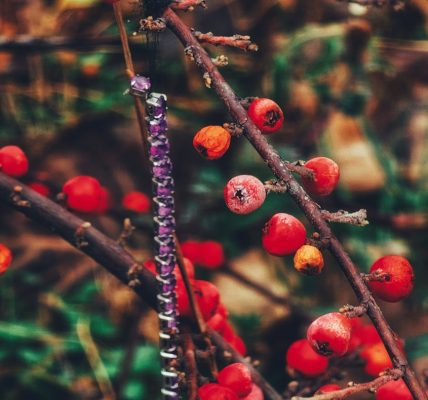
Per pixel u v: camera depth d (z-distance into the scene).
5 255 0.33
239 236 0.53
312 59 0.53
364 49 0.53
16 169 0.34
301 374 0.34
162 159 0.29
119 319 0.53
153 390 0.48
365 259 0.51
